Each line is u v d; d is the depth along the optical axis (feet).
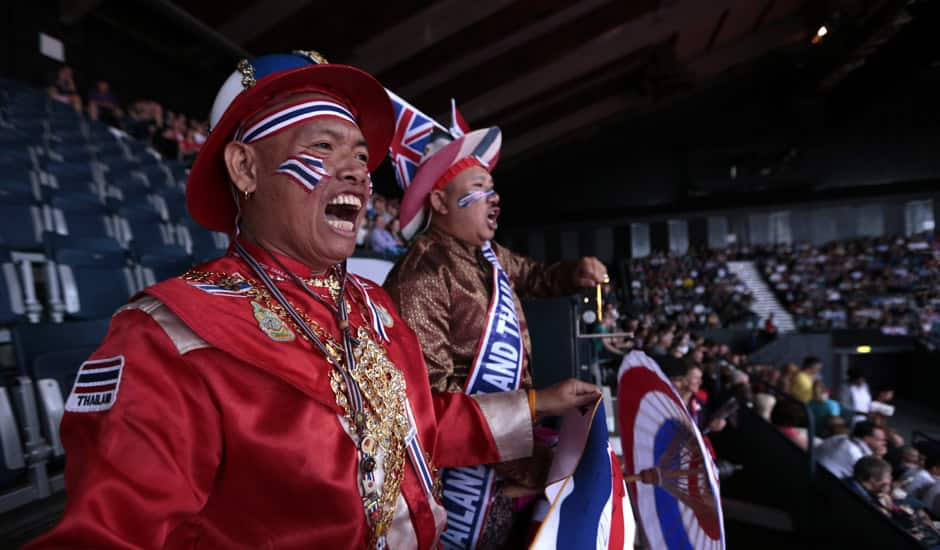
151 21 37.60
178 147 29.76
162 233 16.37
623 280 74.59
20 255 10.22
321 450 2.21
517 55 51.88
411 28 40.27
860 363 50.01
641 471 4.09
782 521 14.79
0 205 11.74
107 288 10.06
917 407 44.50
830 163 77.05
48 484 5.72
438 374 3.87
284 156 2.51
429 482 2.72
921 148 73.67
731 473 18.03
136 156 24.61
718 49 71.87
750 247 75.36
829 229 75.31
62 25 33.17
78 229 13.70
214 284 2.39
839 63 64.08
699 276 72.43
